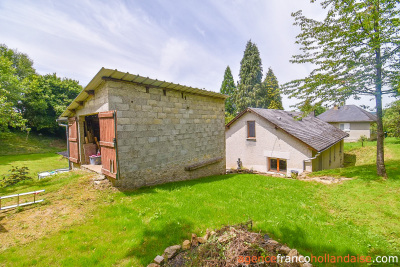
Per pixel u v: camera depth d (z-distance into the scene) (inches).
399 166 361.1
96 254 132.0
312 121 716.0
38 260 126.6
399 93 274.4
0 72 613.0
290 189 296.2
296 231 165.3
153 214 186.7
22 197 227.8
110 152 245.9
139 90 271.0
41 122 1078.4
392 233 167.2
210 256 121.8
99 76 232.1
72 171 335.6
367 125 981.2
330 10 294.2
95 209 195.5
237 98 1417.3
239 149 626.5
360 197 248.7
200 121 383.6
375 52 283.7
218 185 305.0
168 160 314.7
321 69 322.3
